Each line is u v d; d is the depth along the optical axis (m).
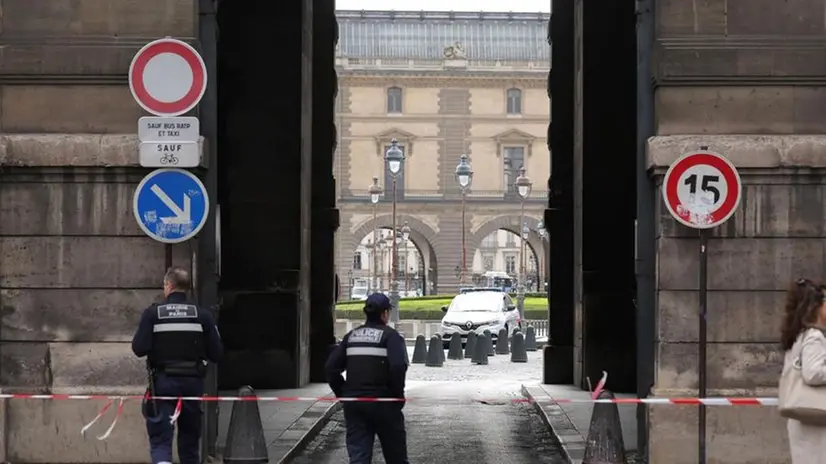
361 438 16.20
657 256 18.78
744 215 18.56
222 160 33.25
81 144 18.94
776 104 18.77
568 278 35.91
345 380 16.61
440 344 50.66
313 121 36.16
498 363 52.66
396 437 16.36
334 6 36.62
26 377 19.19
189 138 17.62
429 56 170.88
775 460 18.44
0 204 19.16
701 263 17.50
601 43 32.50
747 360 18.58
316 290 35.88
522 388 35.28
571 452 21.80
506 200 169.75
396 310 74.06
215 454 19.91
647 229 19.33
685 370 18.62
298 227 33.25
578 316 33.97
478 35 173.25
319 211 35.97
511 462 22.02
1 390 19.11
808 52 18.66
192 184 17.53
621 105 32.34
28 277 19.19
